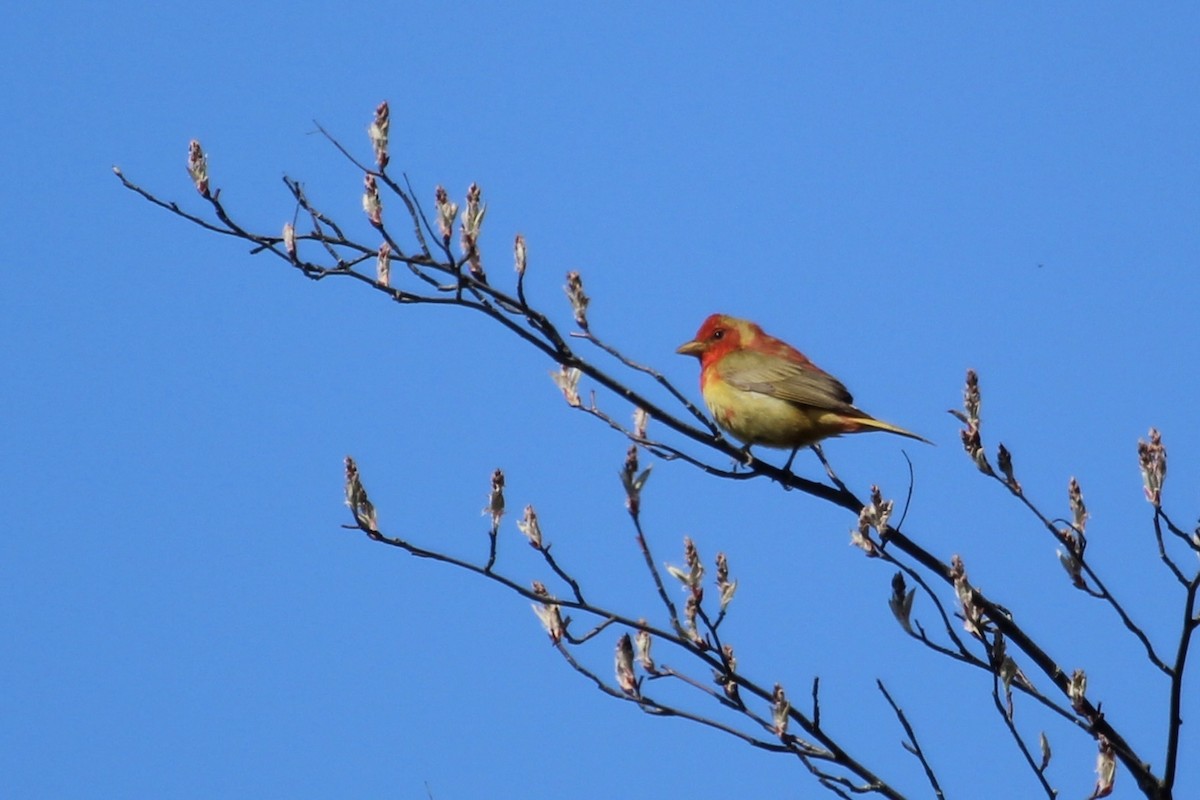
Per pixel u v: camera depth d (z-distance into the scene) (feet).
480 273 41.06
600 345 43.32
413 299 39.88
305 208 40.93
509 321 41.32
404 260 40.42
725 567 35.24
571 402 45.70
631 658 35.73
